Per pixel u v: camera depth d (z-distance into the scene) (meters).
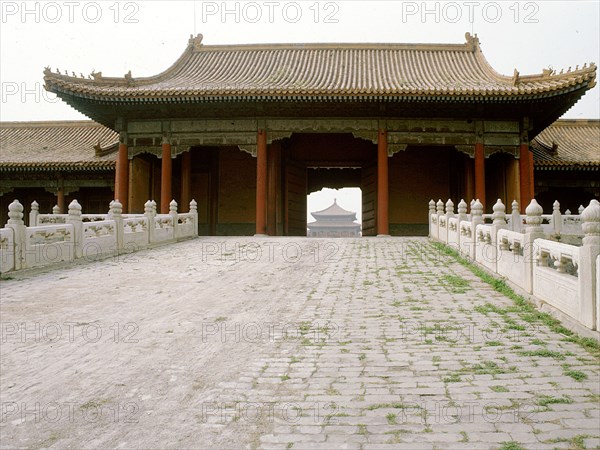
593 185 32.69
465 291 12.09
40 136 38.31
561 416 5.75
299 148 33.84
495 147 27.86
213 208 33.78
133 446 5.52
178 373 7.42
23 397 6.73
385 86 26.42
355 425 5.75
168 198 28.11
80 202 35.75
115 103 26.77
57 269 15.16
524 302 10.59
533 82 25.75
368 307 10.86
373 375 7.13
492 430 5.52
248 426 5.84
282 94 25.03
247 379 7.13
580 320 8.52
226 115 28.12
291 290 12.65
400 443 5.34
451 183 33.56
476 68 31.73
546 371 7.05
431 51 34.38
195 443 5.53
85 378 7.30
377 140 27.67
